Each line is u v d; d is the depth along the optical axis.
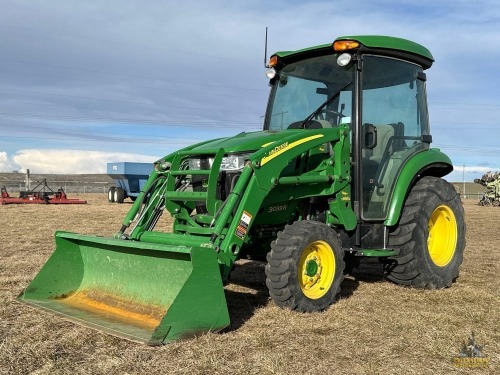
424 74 5.94
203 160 4.68
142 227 4.75
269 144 4.53
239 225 4.16
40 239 9.52
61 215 15.24
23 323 4.07
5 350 3.47
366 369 3.23
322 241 4.54
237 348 3.52
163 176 4.99
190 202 4.88
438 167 6.03
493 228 13.05
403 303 4.94
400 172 5.47
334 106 5.28
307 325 4.08
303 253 4.42
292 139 4.59
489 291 5.54
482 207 23.25
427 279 5.53
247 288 5.52
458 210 5.98
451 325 4.18
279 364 3.27
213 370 3.17
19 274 6.02
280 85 5.82
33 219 13.84
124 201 24.72
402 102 5.67
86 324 3.91
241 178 4.26
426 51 5.82
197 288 3.64
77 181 42.78
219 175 4.59
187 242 4.28
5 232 10.68
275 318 4.22
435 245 5.91
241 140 4.70
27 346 3.55
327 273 4.63
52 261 4.70
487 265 7.22
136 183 23.00
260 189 4.30
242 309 4.56
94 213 16.16
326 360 3.37
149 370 3.16
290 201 4.86
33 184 38.03
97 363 3.28
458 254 5.91
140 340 3.49
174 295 4.00
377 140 5.31
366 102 5.23
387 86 5.48
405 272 5.52
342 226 5.10
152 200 4.85
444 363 3.38
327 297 4.54
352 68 5.20
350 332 3.97
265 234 4.94
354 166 5.08
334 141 4.95
